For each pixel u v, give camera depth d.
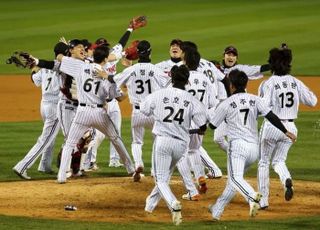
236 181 33.44
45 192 39.59
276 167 36.72
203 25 107.69
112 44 95.50
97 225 32.84
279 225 33.12
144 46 41.00
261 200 36.75
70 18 114.50
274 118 34.03
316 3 125.75
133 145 42.03
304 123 60.34
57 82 43.72
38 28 106.69
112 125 41.53
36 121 62.78
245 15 115.44
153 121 41.09
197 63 39.03
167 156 33.94
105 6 126.38
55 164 48.81
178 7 124.25
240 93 34.16
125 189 40.19
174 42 41.59
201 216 35.69
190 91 38.78
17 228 32.12
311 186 42.12
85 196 38.88
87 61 42.62
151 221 34.31
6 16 117.00
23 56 40.09
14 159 49.16
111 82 40.22
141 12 119.31
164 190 33.56
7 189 40.41
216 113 34.16
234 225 33.12
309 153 51.06
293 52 91.00
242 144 33.84
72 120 43.19
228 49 42.56
